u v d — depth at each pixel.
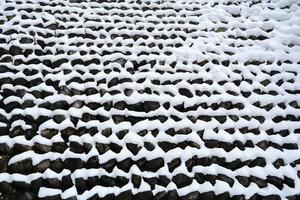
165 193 2.51
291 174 2.66
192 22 3.92
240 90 3.23
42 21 3.71
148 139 2.77
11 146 2.68
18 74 3.13
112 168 2.62
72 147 2.70
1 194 2.46
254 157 2.75
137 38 3.68
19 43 3.42
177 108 3.03
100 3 4.04
